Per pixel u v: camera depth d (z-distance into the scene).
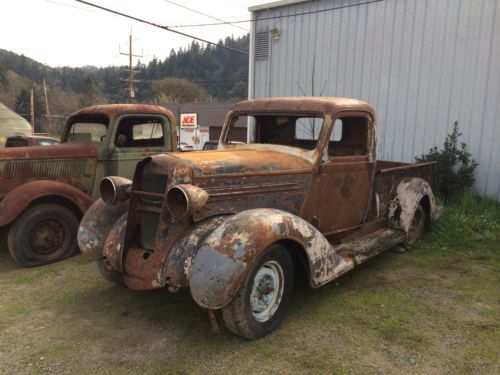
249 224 3.05
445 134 8.45
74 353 3.09
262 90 11.32
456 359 3.03
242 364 2.94
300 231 3.35
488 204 7.36
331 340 3.27
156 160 3.40
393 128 9.16
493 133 7.83
